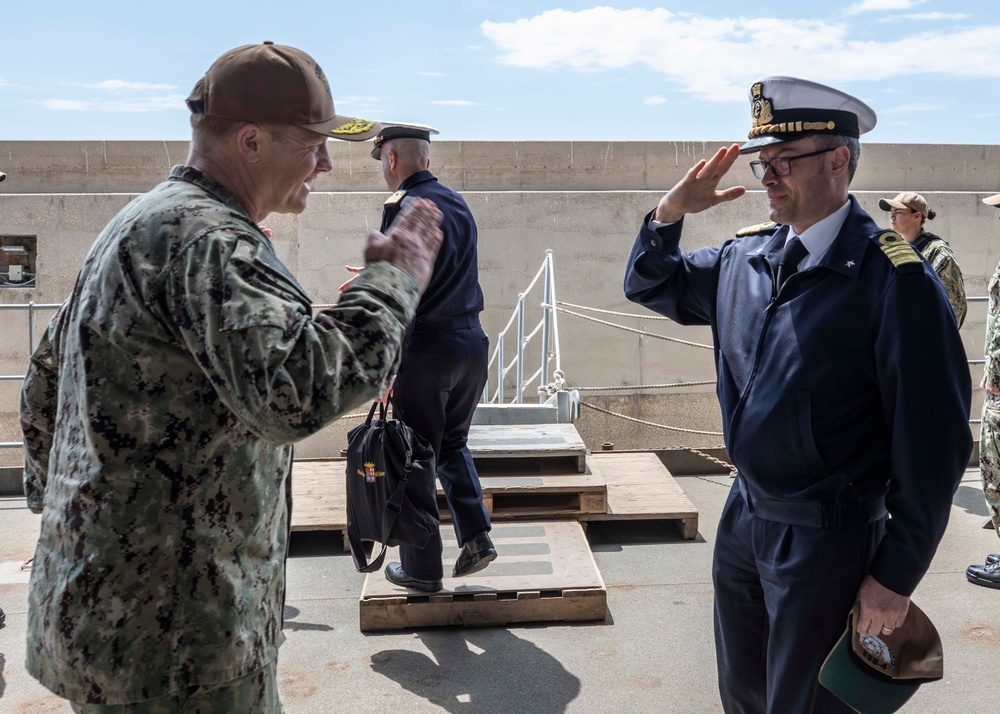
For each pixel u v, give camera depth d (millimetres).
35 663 1603
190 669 1548
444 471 3996
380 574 4312
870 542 2295
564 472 5410
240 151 1660
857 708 2256
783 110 2307
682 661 3748
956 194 9188
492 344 8719
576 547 4602
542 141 9016
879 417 2283
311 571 4828
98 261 1587
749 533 2441
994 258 9242
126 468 1512
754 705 2621
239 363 1390
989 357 4809
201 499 1550
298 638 3990
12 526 5617
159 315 1492
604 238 8766
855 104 2287
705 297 2701
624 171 9078
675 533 5398
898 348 2137
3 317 8352
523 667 3699
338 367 1443
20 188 8617
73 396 1580
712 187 2480
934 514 2148
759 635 2582
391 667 3715
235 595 1587
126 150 8680
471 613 4062
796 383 2268
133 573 1517
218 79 1646
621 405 8664
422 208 1696
